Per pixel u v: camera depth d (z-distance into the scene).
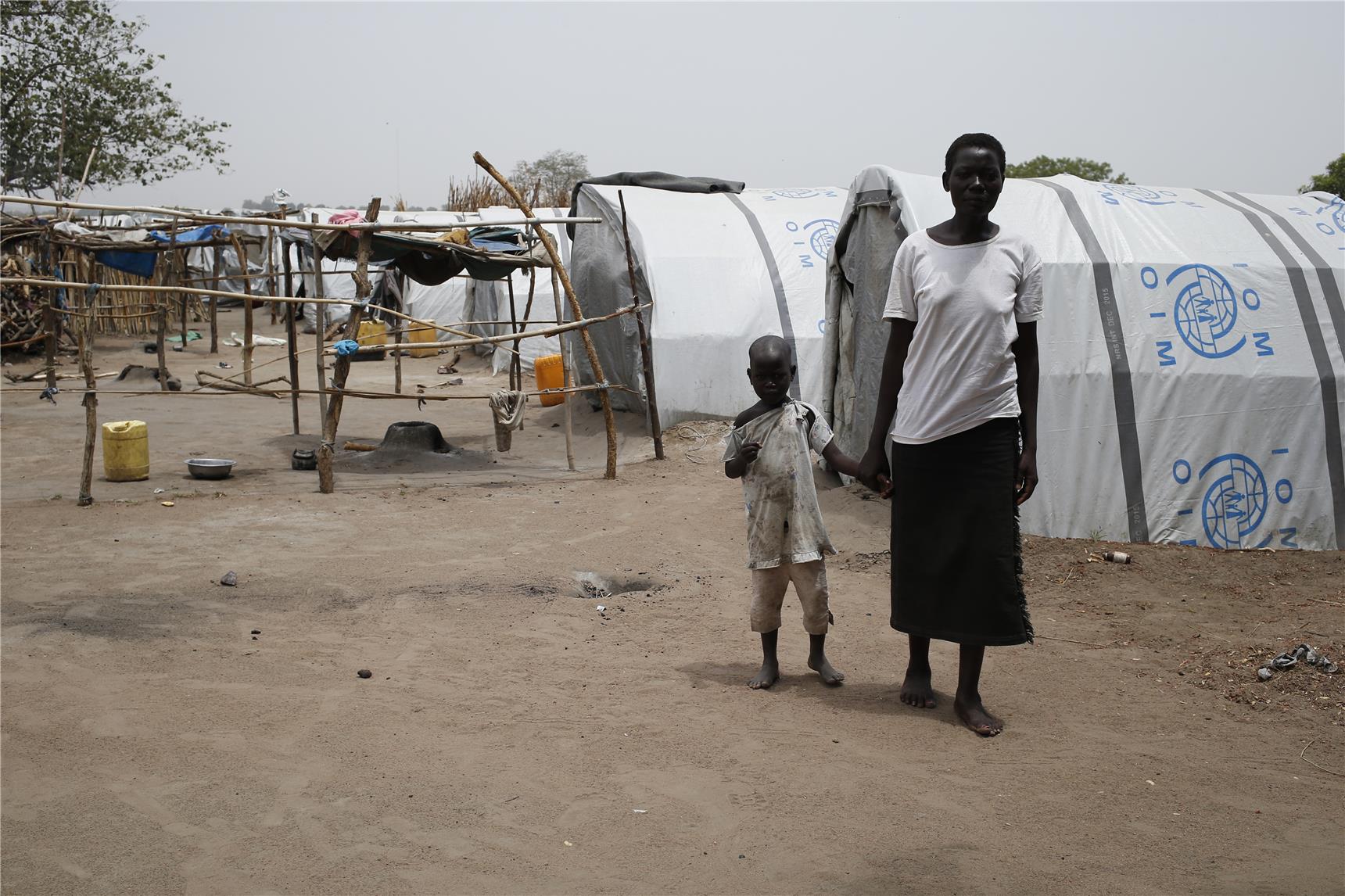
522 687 5.09
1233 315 8.73
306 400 17.31
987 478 4.44
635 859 3.47
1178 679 5.29
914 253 4.47
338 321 28.30
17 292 21.00
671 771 4.14
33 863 3.42
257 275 15.00
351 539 8.15
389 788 3.98
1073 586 7.02
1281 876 3.38
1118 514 8.34
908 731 4.57
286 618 6.18
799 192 15.45
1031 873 3.39
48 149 27.83
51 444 12.65
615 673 5.30
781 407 4.93
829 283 9.84
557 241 18.84
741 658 5.59
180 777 4.06
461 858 3.48
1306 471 8.56
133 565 7.27
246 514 8.98
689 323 12.68
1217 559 7.75
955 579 4.55
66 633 5.78
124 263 17.70
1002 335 4.32
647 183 15.27
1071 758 4.31
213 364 21.58
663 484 10.57
